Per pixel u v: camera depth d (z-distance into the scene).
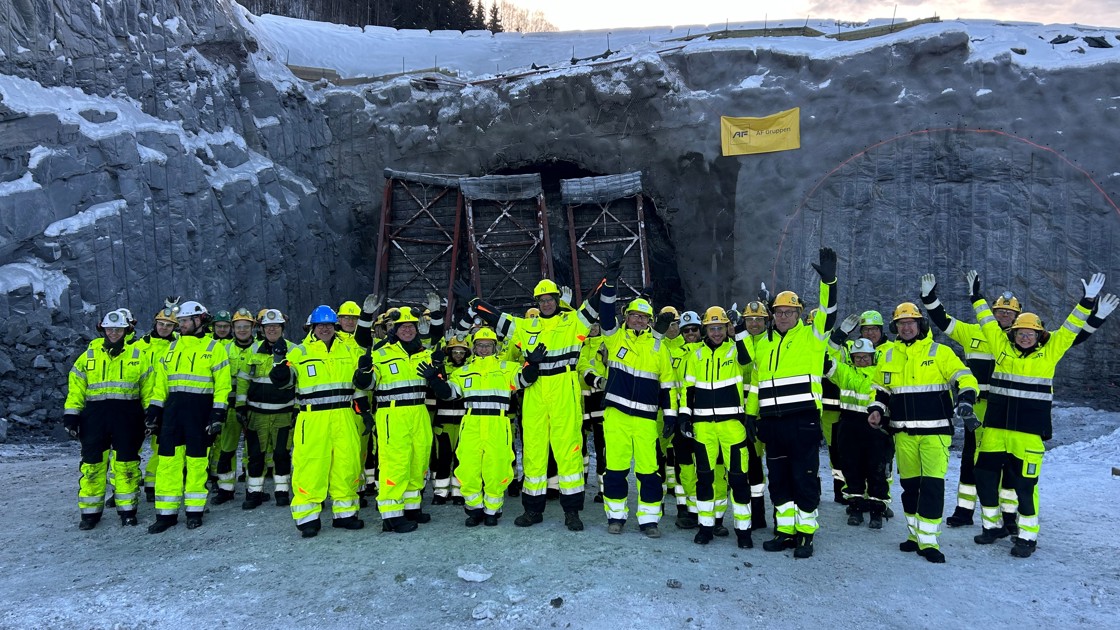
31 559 5.35
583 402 7.57
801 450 5.32
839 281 17.36
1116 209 15.32
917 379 5.40
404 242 17.44
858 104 17.47
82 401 6.34
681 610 4.16
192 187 16.58
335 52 25.83
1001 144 16.30
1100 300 5.43
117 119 15.51
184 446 6.21
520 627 3.94
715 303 18.59
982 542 5.65
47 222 13.70
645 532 5.75
